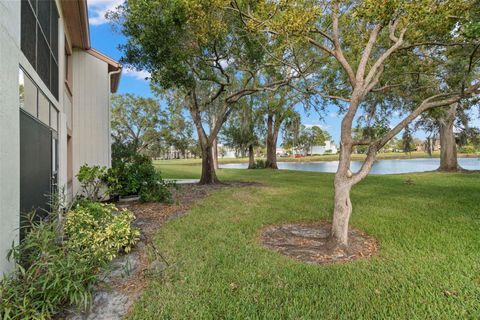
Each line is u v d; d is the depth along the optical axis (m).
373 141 4.42
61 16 6.05
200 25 6.75
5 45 2.50
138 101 26.62
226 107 12.16
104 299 2.82
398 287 2.97
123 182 7.76
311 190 9.91
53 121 5.18
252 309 2.59
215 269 3.44
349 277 3.21
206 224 5.50
